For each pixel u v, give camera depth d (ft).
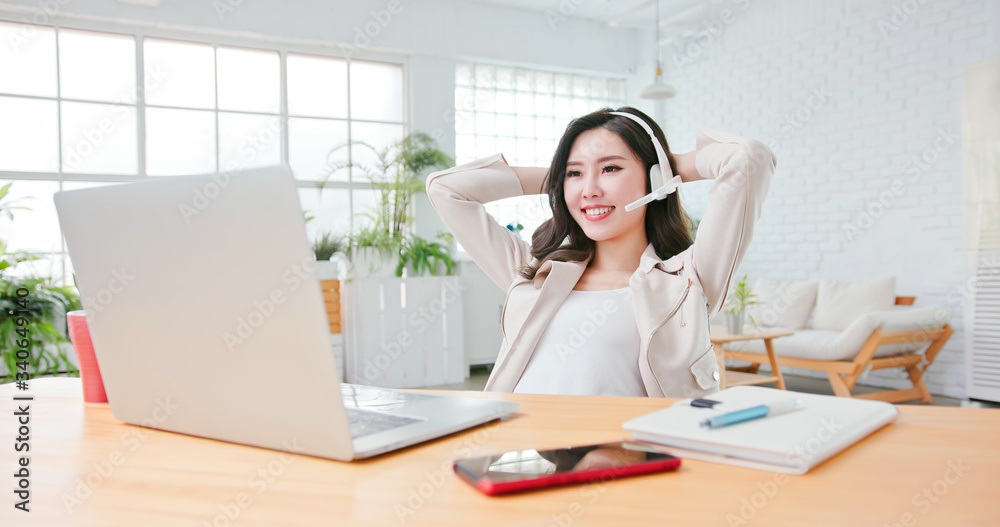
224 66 15.43
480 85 18.28
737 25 17.85
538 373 4.03
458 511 1.61
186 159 15.11
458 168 4.97
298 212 1.75
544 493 1.73
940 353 13.64
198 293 2.04
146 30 14.60
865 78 14.97
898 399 12.82
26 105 13.70
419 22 16.94
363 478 1.87
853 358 12.54
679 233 4.39
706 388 3.85
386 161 16.79
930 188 13.83
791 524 1.48
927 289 13.91
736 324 12.54
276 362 1.97
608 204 4.11
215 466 2.01
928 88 13.82
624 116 4.13
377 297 15.16
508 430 2.37
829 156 15.79
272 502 1.69
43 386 3.68
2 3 13.15
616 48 19.77
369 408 2.58
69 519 1.60
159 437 2.41
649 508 1.60
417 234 17.06
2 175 13.46
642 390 3.94
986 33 12.82
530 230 18.01
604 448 2.05
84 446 2.29
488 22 17.81
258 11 15.23
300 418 2.01
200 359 2.15
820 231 16.02
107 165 14.40
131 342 2.35
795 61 16.42
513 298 4.34
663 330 3.88
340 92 16.58
